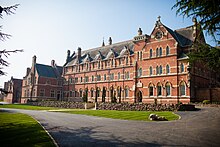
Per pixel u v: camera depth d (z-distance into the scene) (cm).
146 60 4978
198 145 1159
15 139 1285
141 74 5059
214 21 1074
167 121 2111
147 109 3469
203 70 4756
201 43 1438
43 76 7575
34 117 2619
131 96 5388
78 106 4903
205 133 1471
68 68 7719
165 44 4675
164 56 4647
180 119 2216
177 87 4309
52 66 8350
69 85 7512
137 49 5256
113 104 4050
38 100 6569
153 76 4766
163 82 4566
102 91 6262
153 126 1805
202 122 1984
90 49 7669
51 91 7694
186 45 4538
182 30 4988
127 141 1255
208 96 4084
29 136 1368
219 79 4978
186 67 4247
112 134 1468
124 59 5859
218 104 3541
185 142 1222
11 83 8981
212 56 1337
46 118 2514
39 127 1736
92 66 6800
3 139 1286
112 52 6256
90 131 1594
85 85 6881
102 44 7419
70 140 1291
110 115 2817
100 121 2202
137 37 5294
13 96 8769
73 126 1855
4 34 1176
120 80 5819
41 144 1164
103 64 6456
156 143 1202
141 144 1182
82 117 2648
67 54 8069
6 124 1905
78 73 7238
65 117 2648
